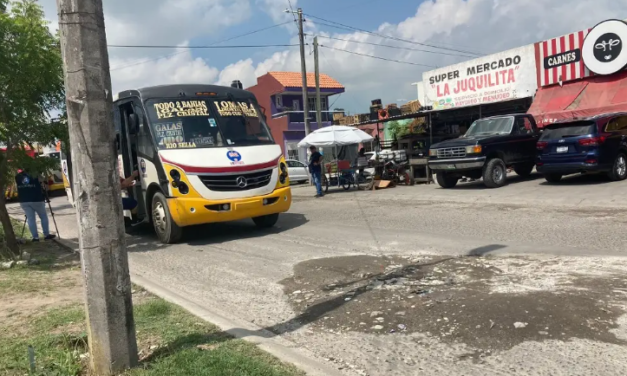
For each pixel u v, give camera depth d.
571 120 13.05
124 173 10.91
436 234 8.38
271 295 5.69
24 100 8.48
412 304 4.93
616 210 9.35
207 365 3.61
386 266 6.45
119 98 10.55
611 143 12.72
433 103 24.94
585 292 4.79
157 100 9.74
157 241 10.10
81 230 3.57
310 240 8.80
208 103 10.05
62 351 4.08
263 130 10.38
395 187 18.09
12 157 8.73
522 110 21.19
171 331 4.43
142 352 4.00
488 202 11.84
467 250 6.97
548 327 4.08
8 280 6.71
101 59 3.48
